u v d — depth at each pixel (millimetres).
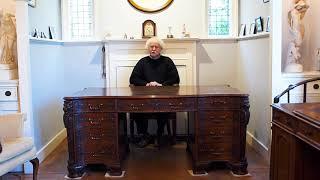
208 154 3352
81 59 4816
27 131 3477
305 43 3662
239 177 3293
